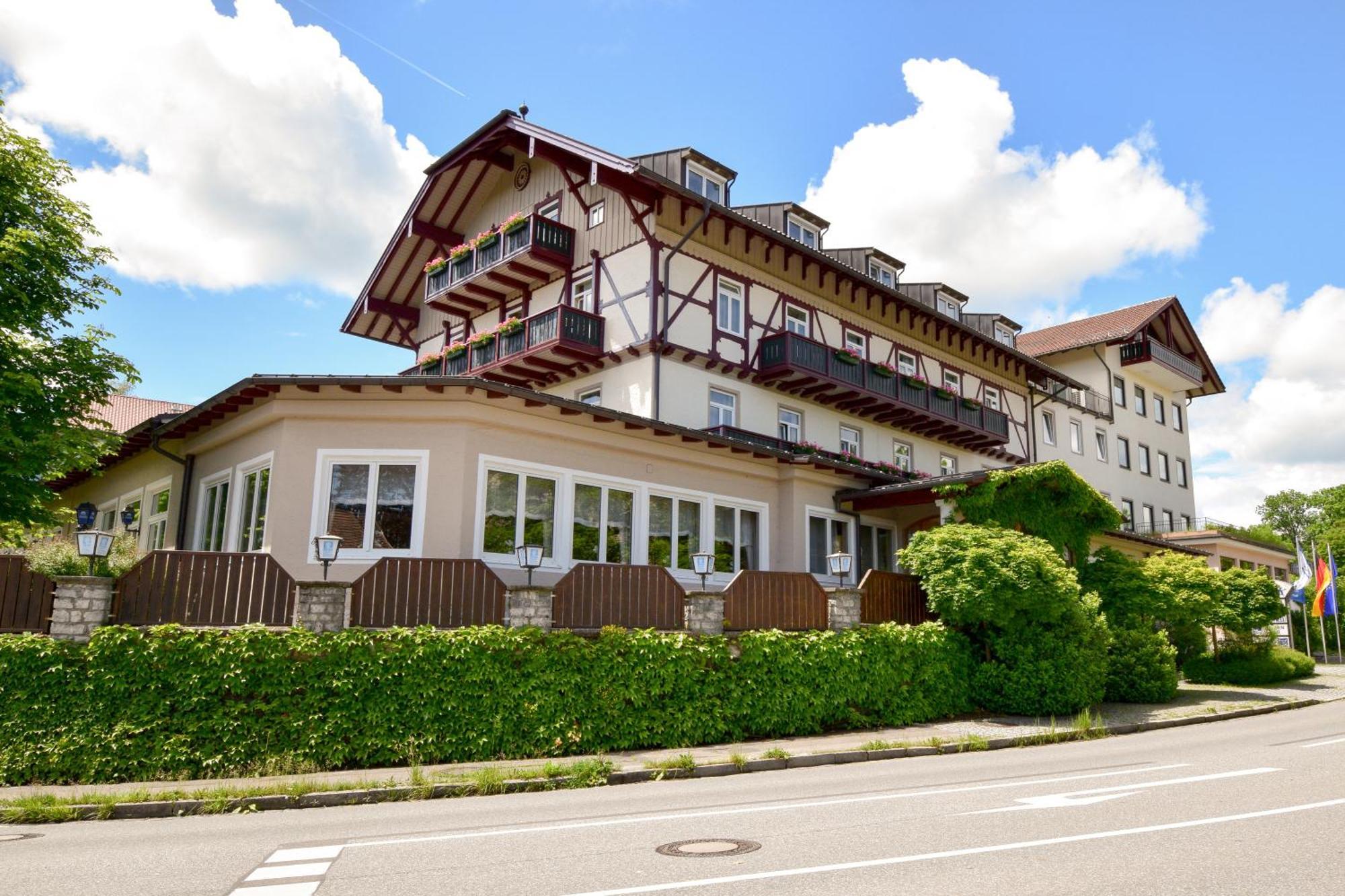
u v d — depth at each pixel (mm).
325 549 11117
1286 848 6098
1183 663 23922
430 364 26812
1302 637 34438
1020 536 16375
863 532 21625
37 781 9609
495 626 11617
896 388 27031
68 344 17281
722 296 23812
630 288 22625
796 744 12539
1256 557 41938
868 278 26656
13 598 10273
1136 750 12102
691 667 12641
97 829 7617
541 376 24609
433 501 13984
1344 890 5102
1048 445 36344
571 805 8453
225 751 10133
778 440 24109
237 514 15109
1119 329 40938
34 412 16844
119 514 20641
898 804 7988
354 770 10453
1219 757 11039
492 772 9539
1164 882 5270
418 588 11555
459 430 14211
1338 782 8891
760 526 19234
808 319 26141
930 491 19031
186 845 6781
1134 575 20156
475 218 28578
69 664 9961
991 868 5602
